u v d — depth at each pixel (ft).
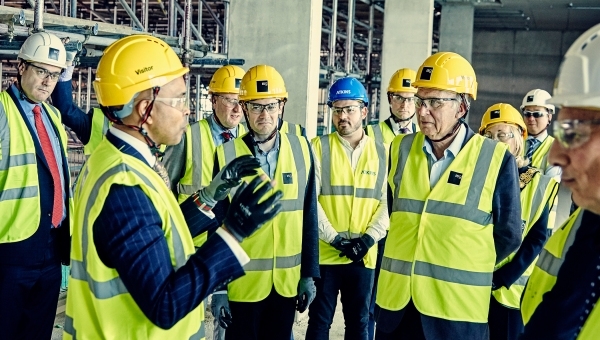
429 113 9.37
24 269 11.78
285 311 11.28
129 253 5.53
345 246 13.11
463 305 9.27
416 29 34.47
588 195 4.68
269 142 11.53
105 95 6.09
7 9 15.11
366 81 42.09
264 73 11.41
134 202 5.70
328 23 50.37
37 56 11.72
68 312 6.38
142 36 6.34
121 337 5.92
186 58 20.93
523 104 17.34
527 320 5.84
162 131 6.27
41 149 12.05
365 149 14.14
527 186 10.84
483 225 9.33
